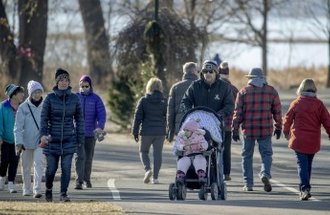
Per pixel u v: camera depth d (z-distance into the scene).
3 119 35.44
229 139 38.47
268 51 101.81
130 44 58.84
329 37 101.44
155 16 56.97
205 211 27.70
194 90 32.84
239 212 27.55
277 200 31.97
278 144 51.56
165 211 27.72
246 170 35.50
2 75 69.50
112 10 94.69
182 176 30.97
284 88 96.00
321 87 98.31
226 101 32.75
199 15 77.06
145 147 38.69
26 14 73.88
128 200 32.00
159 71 56.97
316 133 32.59
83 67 93.25
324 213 27.77
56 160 31.97
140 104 38.38
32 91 33.69
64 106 31.72
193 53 58.12
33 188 35.62
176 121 37.31
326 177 39.75
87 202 30.66
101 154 49.03
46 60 93.31
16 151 33.72
